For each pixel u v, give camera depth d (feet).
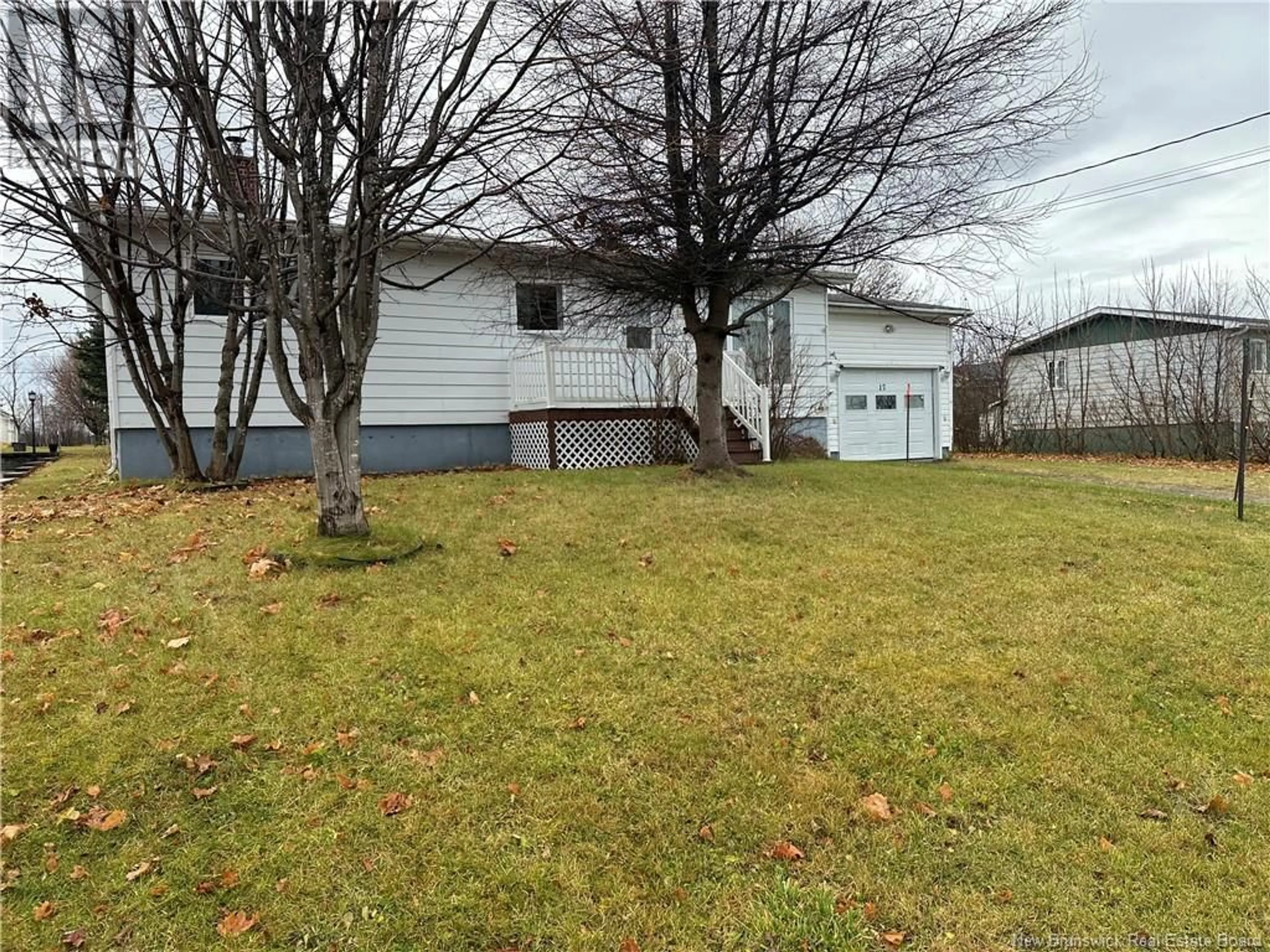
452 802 8.51
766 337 46.60
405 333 36.14
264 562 15.80
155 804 8.41
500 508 22.27
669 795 8.70
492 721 10.16
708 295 29.45
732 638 12.95
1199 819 8.49
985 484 29.01
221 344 32.96
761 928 6.86
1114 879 7.53
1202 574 16.67
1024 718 10.51
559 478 28.27
